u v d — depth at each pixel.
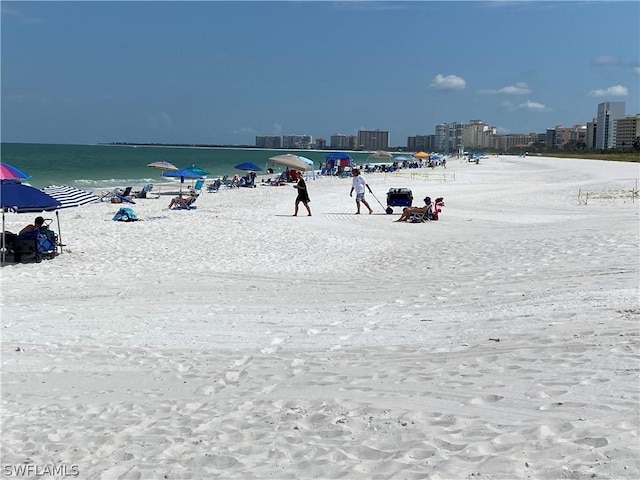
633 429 3.91
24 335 7.67
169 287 10.35
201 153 170.75
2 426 5.11
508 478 3.46
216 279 10.98
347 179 44.16
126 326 8.02
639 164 72.12
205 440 4.58
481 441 4.03
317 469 3.89
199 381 6.03
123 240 15.50
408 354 6.40
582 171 56.69
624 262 10.07
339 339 7.21
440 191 32.62
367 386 5.48
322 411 4.94
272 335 7.51
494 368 5.59
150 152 160.12
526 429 4.13
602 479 3.31
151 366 6.54
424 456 3.91
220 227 17.83
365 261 12.77
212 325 7.99
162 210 23.58
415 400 5.00
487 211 22.38
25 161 78.62
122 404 5.51
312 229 17.48
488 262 11.50
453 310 8.11
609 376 4.98
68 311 8.79
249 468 4.01
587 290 8.13
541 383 5.04
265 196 30.08
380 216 20.58
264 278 11.05
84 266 12.30
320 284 10.47
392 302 8.88
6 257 13.16
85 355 6.90
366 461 3.94
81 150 157.12
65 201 14.72
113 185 40.97
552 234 14.62
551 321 6.91
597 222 16.88
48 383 6.11
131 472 4.11
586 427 4.04
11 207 12.62
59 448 4.64
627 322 6.44
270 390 5.63
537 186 36.97
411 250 13.86
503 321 7.23
